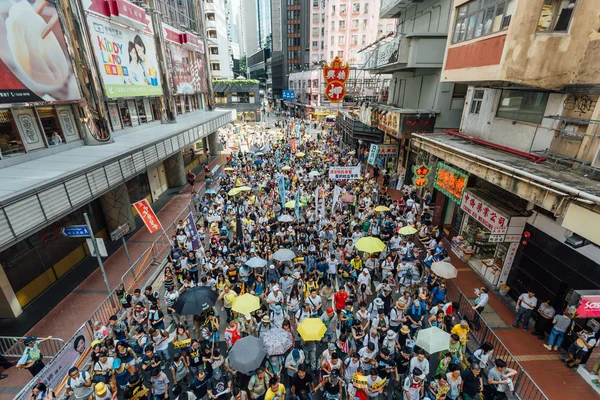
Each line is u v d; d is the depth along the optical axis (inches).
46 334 408.8
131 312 390.0
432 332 294.7
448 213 647.1
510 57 348.5
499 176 378.0
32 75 423.5
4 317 437.7
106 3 585.9
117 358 299.4
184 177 1063.0
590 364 327.0
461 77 454.9
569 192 283.7
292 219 569.0
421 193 784.3
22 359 314.7
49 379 304.8
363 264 498.3
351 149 1263.5
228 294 384.8
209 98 1318.9
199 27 1201.4
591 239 263.6
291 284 425.7
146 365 302.2
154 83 801.6
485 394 276.8
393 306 381.4
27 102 416.8
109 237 665.6
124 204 669.3
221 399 268.8
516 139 437.7
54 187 367.2
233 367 260.5
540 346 363.6
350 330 350.3
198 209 792.9
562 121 357.1
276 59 3688.5
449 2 655.8
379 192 776.9
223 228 604.1
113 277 534.0
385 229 577.6
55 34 462.9
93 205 626.5
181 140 767.7
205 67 1263.5
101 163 455.2
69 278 531.5
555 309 377.7
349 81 1673.2
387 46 770.2
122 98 679.7
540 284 402.6
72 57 501.7
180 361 298.5
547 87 349.4
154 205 881.5
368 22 2413.9
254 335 357.1
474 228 550.3
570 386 311.7
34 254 483.8
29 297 469.7
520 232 428.8
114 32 620.4
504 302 446.0
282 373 333.1
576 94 339.6
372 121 924.0
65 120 531.5
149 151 604.1
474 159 426.9
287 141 1578.5
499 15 371.9
